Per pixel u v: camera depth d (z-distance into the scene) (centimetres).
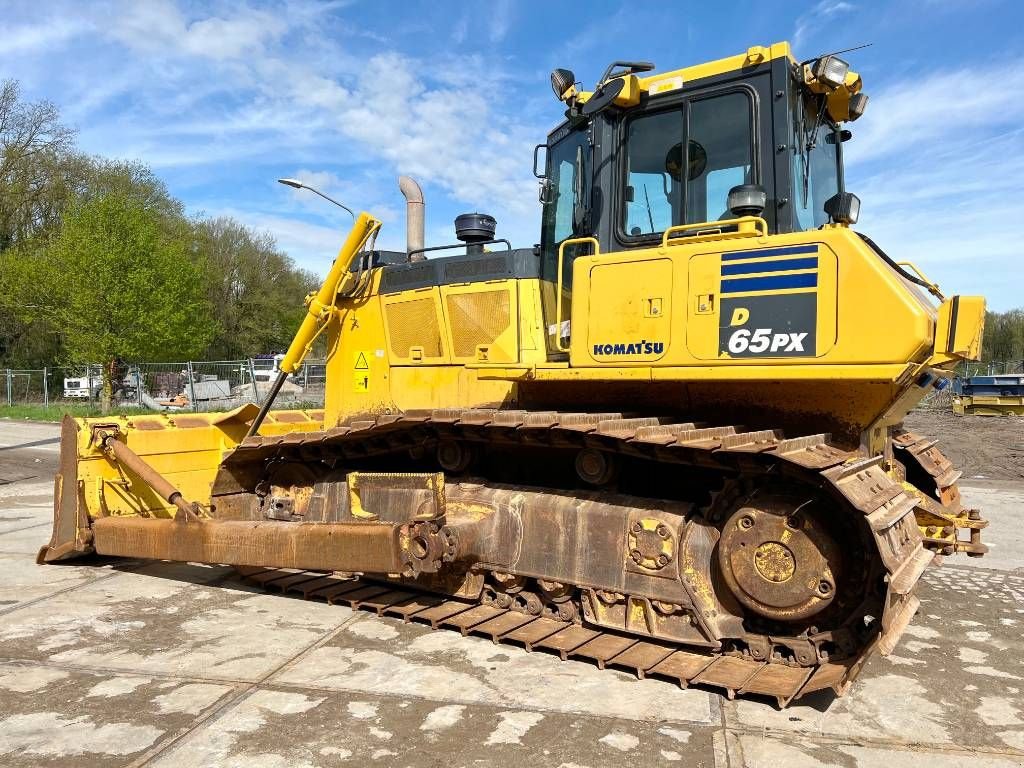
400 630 494
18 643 469
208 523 542
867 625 395
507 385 535
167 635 484
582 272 457
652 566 437
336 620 516
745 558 405
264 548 515
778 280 399
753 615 422
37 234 3594
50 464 1403
